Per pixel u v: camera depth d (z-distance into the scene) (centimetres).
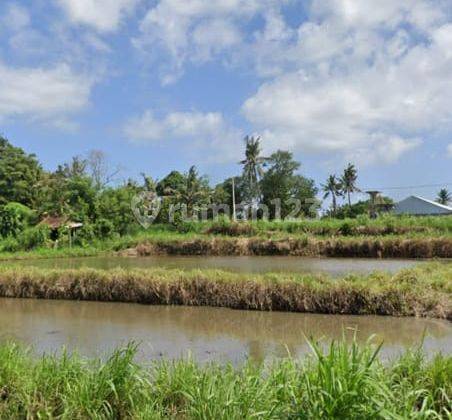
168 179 6112
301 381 465
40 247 3241
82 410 493
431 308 1072
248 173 5962
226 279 1248
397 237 2609
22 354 622
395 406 424
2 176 5438
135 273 1375
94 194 3981
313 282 1174
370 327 995
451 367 510
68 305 1316
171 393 514
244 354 829
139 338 957
